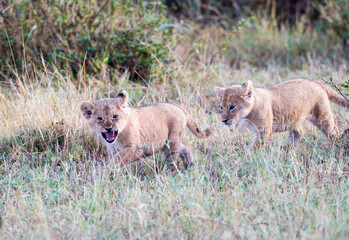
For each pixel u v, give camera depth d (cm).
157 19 1627
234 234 756
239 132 1246
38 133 1169
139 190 911
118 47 1580
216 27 2175
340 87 1252
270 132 1157
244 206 841
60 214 852
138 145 1038
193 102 1379
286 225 771
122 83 1465
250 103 1123
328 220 756
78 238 754
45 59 1570
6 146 1142
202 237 749
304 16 2223
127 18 1631
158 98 1387
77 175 1002
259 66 1864
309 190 889
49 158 1090
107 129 981
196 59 1819
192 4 2386
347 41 1947
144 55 1569
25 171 1026
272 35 2103
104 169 988
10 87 1495
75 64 1542
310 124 1273
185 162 1120
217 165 1030
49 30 1576
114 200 908
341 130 1220
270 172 946
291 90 1170
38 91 1313
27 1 1565
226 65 1733
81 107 1022
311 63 1733
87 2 1622
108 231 796
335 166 1015
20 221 822
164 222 797
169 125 1092
